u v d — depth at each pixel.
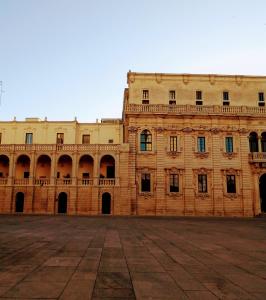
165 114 54.53
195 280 8.73
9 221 33.22
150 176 53.59
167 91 56.97
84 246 15.09
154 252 13.64
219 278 8.98
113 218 42.53
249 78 58.09
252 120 55.72
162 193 52.88
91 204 51.59
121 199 51.72
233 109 55.69
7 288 7.70
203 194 53.25
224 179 53.88
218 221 39.34
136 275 9.26
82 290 7.60
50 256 12.24
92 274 9.29
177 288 7.89
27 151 53.47
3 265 10.48
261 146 55.53
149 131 54.72
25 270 9.74
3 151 53.53
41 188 52.12
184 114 54.59
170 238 19.38
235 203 53.28
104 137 60.12
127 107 56.09
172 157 54.06
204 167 53.91
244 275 9.40
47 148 53.56
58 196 52.34
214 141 54.72
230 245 16.34
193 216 51.53
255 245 16.39
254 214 52.97
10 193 51.84
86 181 52.72
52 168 52.91
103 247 14.88
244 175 54.00
